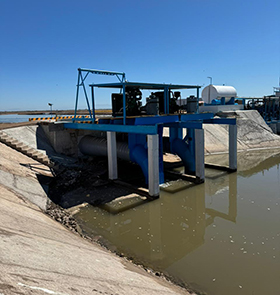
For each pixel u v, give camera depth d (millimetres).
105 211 12844
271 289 7398
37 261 5039
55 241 7176
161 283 7191
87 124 17734
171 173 19156
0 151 16438
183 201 14680
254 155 28297
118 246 9992
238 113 38562
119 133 20281
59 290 4148
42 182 15453
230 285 7586
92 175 17750
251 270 8305
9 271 4090
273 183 17609
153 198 14188
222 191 16203
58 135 21984
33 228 7574
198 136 17047
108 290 4957
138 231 11312
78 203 13578
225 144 29984
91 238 10453
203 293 7262
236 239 10328
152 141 13711
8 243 5312
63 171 18047
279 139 35781
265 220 11992
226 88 46094
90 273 5578
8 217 7434
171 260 9016
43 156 19016
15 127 21625
